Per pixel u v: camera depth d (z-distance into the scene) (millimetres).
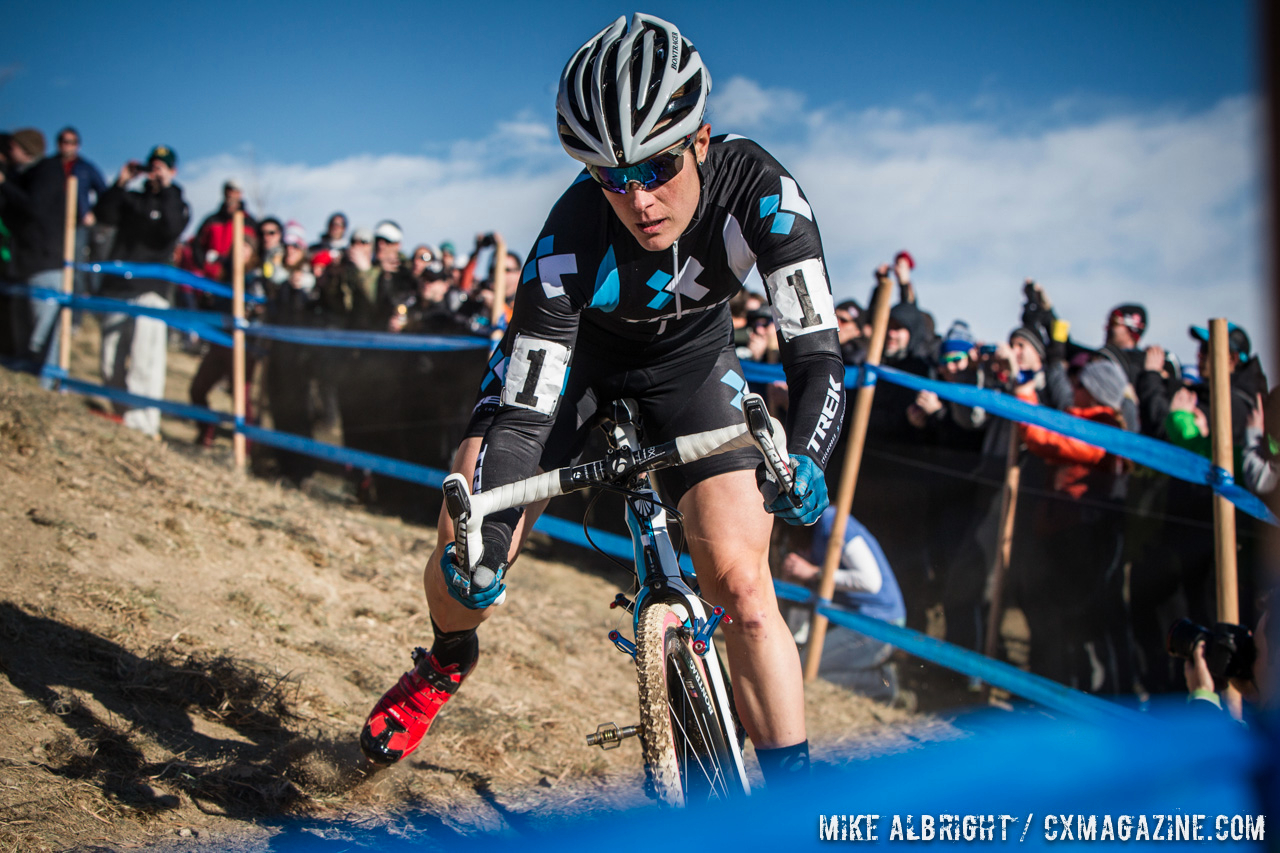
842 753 2979
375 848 1835
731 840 1567
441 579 1830
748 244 1715
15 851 1490
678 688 1630
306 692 2408
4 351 6191
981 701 3746
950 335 3961
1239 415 3121
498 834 2012
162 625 2508
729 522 1793
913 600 3994
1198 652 2246
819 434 1521
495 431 1682
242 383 5238
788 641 1779
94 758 1826
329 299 5691
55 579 2516
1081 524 3590
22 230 5867
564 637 3619
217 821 1780
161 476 3811
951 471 3922
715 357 1969
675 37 1587
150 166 5770
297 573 3281
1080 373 3768
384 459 4625
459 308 5445
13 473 3172
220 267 6445
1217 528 2807
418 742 2000
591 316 1896
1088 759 2537
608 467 1415
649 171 1552
